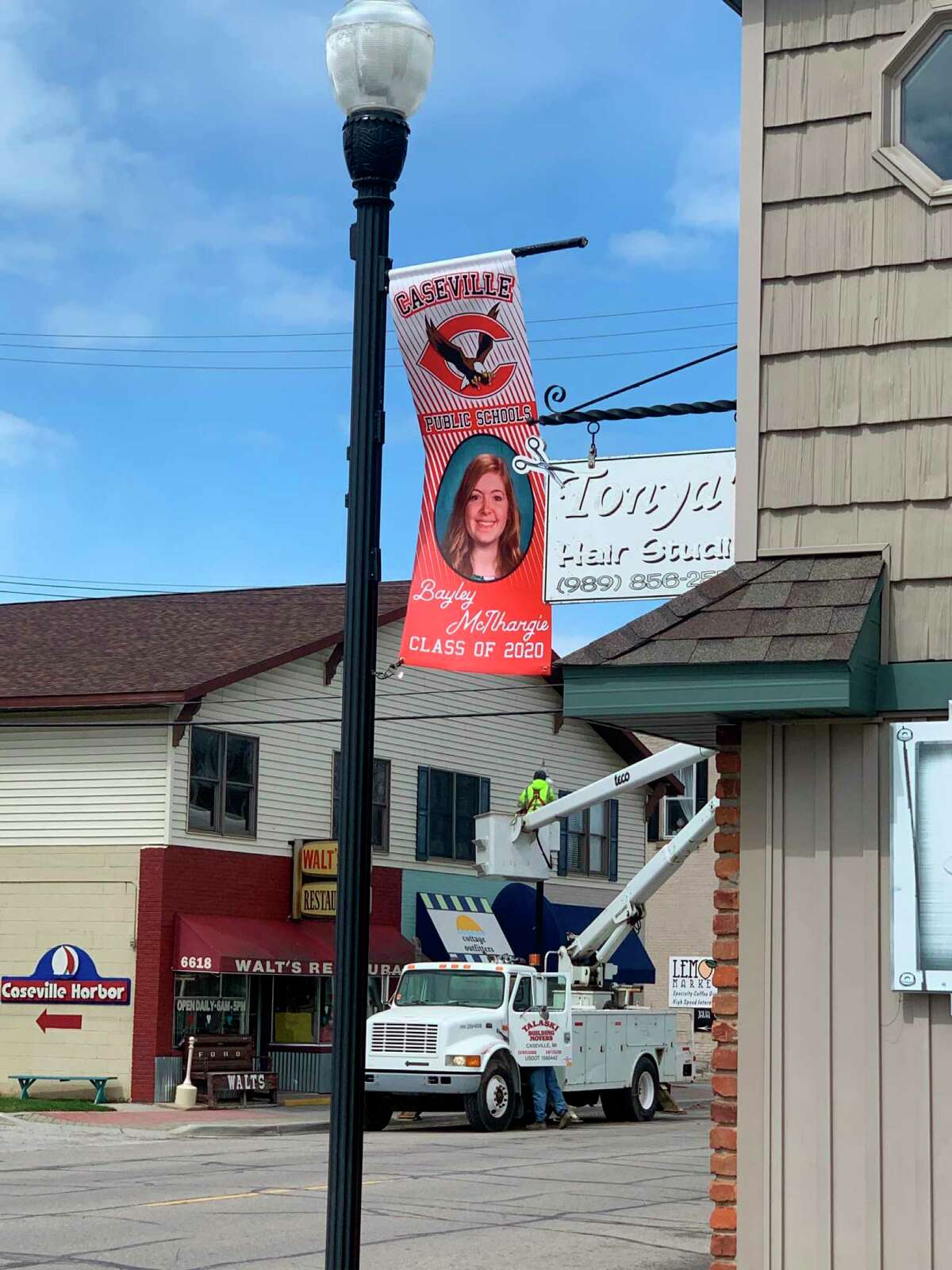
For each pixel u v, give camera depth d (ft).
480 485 28.45
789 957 24.77
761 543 26.35
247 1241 41.37
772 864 25.05
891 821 24.34
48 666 98.32
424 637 28.48
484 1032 80.94
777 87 27.12
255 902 96.22
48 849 93.09
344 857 23.00
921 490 25.38
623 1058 91.20
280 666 98.53
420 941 110.01
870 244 26.20
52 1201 48.80
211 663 95.25
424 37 24.93
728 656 24.41
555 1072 85.76
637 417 30.14
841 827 24.77
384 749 109.29
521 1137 77.30
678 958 110.01
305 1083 95.76
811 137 26.81
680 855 95.20
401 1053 79.56
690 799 148.25
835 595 24.93
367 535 23.79
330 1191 22.39
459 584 28.43
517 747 122.31
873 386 25.91
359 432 24.12
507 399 28.30
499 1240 42.04
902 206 26.05
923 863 23.95
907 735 24.32
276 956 93.04
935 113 26.21
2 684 94.79
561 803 94.89
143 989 89.61
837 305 26.27
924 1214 23.52
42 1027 91.50
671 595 29.45
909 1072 23.90
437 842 113.50
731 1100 25.09
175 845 91.04
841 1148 24.11
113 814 91.97
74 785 93.09
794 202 26.76
